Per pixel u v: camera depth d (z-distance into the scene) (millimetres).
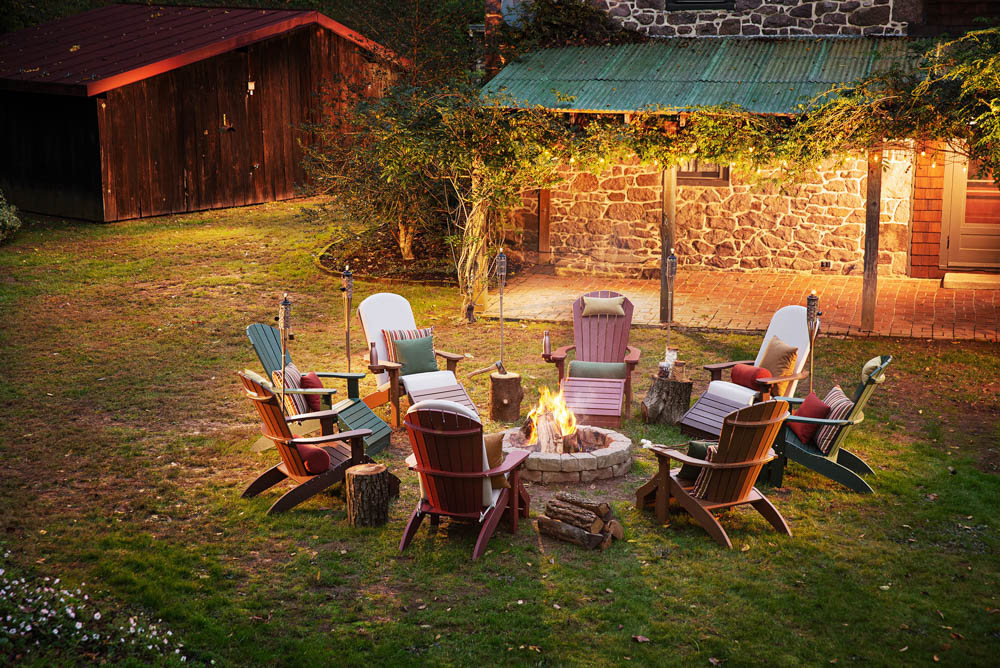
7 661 5078
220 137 20797
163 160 19797
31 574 6266
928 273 15336
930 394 10172
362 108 15070
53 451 8453
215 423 9258
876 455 8547
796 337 9445
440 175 14367
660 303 12922
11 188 20219
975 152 11125
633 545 6922
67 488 7695
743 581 6359
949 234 15125
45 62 19734
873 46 13742
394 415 9328
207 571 6449
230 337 12133
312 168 16422
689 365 11172
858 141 11492
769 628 5812
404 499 7684
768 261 15898
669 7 15164
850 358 11336
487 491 6789
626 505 7570
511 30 15484
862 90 11266
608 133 12344
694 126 12070
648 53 14430
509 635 5723
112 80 18094
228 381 10508
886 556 6707
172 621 5828
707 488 7062
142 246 16922
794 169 11891
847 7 14445
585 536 6824
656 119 12422
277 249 16906
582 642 5664
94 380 10414
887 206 15289
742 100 12234
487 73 15547
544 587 6301
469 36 16938
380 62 17297
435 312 13484
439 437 6539
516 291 14898
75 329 12281
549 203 16453
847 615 5945
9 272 14898
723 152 11961
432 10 16969
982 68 10555
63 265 15453
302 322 12852
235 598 6113
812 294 8859
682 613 5992
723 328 12633
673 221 12648
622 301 10469
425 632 5758
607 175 16109
